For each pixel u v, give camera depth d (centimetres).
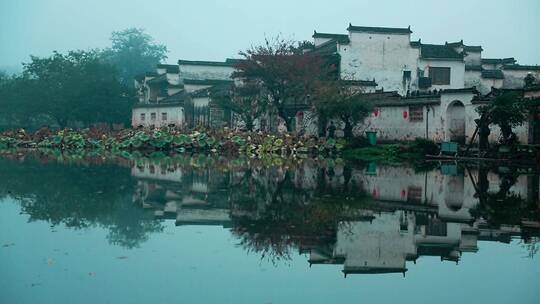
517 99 2739
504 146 2869
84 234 964
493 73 5022
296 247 912
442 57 4572
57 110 6178
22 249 848
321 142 3562
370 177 2055
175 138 3728
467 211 1299
